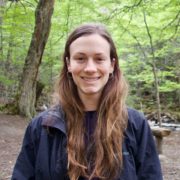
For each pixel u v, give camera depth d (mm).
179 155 6945
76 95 1462
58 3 13922
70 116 1420
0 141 7598
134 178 1384
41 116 1471
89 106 1440
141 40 14523
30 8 13500
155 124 14859
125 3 11273
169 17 11156
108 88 1448
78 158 1361
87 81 1408
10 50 15539
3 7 12625
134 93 19469
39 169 1405
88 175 1351
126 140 1400
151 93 20031
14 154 6461
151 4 10406
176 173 5391
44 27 11680
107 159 1356
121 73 1497
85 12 14117
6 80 13789
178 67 17031
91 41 1405
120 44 14820
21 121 10555
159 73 15516
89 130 1411
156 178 1428
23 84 11703
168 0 10492
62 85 1489
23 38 15336
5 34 14992
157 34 13078
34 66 11773
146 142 1435
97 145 1369
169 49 14641
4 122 9875
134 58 15953
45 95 15648
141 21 13102
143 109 18516
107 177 1351
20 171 1456
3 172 5109
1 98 16766
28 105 11672
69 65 1485
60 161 1372
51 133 1412
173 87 15172
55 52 16031
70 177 1349
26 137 1489
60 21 14977
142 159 1422
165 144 8453
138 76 15992
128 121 1419
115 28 12680
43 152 1403
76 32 1438
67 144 1377
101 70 1411
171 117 16875
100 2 11695
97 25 1467
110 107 1411
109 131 1372
